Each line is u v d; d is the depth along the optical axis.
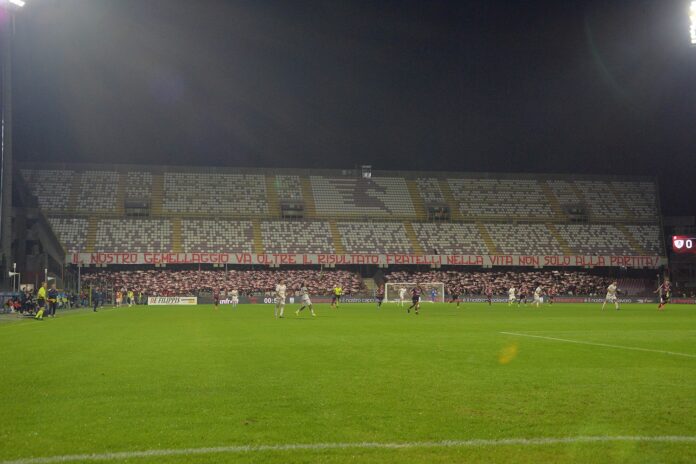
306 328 26.19
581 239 87.50
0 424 7.73
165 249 78.00
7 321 34.41
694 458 6.37
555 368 12.62
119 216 81.38
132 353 15.84
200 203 85.31
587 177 97.25
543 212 91.19
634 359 14.16
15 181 77.00
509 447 6.75
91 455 6.42
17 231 68.12
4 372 12.24
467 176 95.81
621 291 82.88
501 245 85.50
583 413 8.35
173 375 11.74
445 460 6.31
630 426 7.64
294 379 11.20
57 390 10.10
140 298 70.12
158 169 89.12
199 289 76.75
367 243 83.44
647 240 88.19
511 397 9.45
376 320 33.22
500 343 18.41
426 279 83.38
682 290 85.75
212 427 7.59
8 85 48.47
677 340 19.47
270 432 7.35
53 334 23.16
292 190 89.88
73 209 80.69
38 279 61.31
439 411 8.47
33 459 6.28
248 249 80.12
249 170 91.81
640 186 96.44
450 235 86.31
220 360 14.19
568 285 83.69
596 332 23.28
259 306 63.47
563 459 6.34
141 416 8.17
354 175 94.00
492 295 80.00
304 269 82.75
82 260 74.38
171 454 6.47
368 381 10.97
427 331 24.00
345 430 7.45
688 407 8.72
